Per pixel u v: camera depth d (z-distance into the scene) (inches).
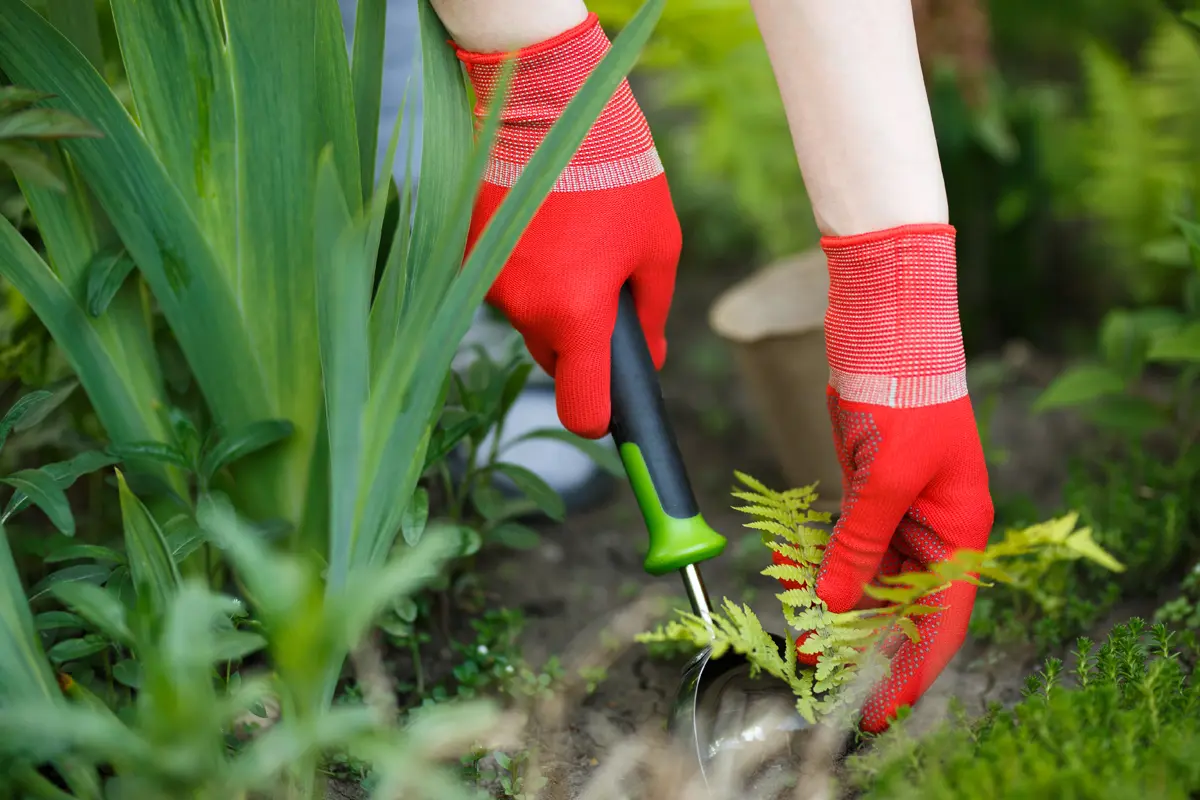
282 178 39.2
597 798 39.8
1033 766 34.7
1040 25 65.7
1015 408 58.9
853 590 38.8
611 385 39.6
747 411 61.9
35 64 37.6
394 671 44.6
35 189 39.1
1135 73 65.6
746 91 58.7
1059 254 66.2
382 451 36.1
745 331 51.2
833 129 37.5
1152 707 36.6
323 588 40.1
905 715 37.5
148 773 33.1
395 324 38.3
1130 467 50.8
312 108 38.9
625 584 48.9
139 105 38.7
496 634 45.6
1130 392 57.9
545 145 35.7
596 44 39.2
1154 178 56.4
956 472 38.4
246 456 40.9
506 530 45.6
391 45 71.1
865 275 37.9
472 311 36.4
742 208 71.2
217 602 34.2
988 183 64.0
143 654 33.8
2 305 44.9
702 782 38.7
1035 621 45.2
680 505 39.5
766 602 47.3
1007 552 38.3
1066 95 64.6
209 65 38.6
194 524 39.7
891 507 38.2
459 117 39.4
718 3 53.9
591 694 43.9
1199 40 54.6
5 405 45.3
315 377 40.5
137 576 35.5
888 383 37.8
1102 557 38.0
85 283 39.8
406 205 38.1
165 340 45.1
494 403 45.3
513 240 36.2
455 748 41.3
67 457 45.3
